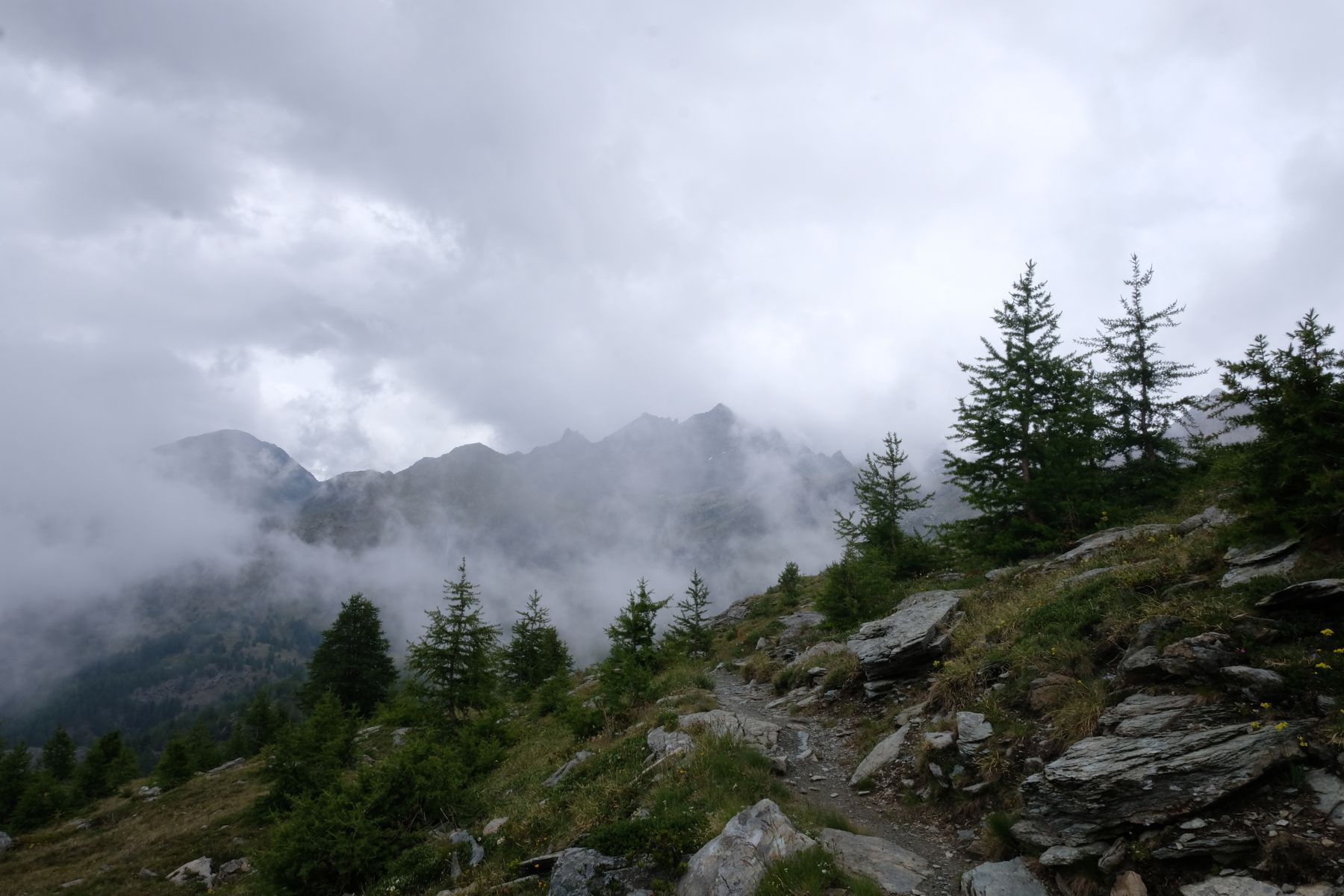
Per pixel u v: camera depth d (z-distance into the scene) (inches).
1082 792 301.1
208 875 882.8
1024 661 466.6
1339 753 260.1
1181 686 343.6
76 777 1856.5
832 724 616.7
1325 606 331.0
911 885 318.7
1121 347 1048.2
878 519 1309.1
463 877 470.3
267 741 2196.1
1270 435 415.5
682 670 1037.2
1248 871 241.9
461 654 1318.9
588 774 582.9
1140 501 959.0
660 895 339.0
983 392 1043.9
